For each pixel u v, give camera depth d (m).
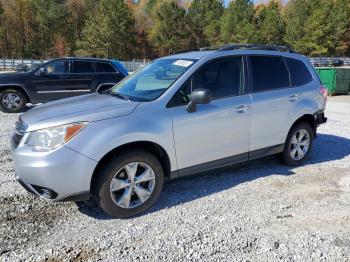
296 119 5.38
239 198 4.44
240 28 66.44
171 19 63.62
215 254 3.26
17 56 64.50
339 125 9.02
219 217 3.94
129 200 3.90
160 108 4.07
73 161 3.55
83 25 70.12
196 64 4.43
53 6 64.50
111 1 58.72
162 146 4.03
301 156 5.66
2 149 6.42
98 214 4.03
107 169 3.73
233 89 4.70
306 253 3.27
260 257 3.21
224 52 4.74
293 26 68.00
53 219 3.90
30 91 10.56
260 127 4.92
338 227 3.74
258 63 5.04
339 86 17.34
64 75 10.84
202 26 68.88
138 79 4.86
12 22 65.06
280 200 4.39
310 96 5.57
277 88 5.18
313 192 4.64
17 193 4.50
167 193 4.59
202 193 4.59
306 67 5.70
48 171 3.50
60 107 4.16
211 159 4.50
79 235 3.58
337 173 5.34
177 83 4.25
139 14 75.44
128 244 3.42
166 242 3.44
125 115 3.86
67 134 3.57
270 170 5.44
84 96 4.84
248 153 4.89
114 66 11.47
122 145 3.84
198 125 4.27
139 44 69.62
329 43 65.62
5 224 3.77
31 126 3.69
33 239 3.50
